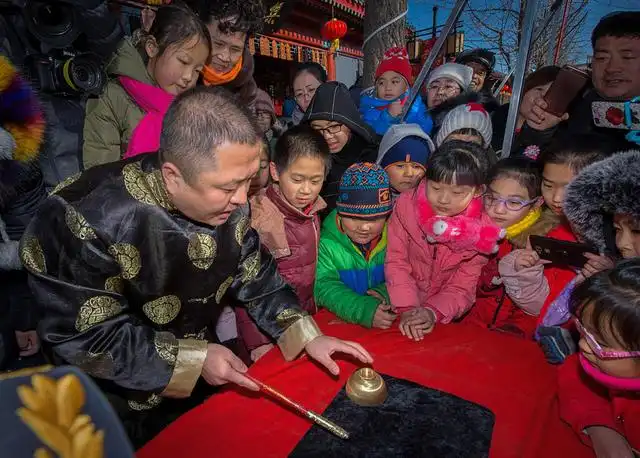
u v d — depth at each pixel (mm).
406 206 1564
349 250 1561
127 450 406
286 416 934
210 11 1611
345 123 1926
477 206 1447
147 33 1528
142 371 983
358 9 8703
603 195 1039
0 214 1276
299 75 2932
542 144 2018
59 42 1510
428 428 903
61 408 401
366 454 835
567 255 1187
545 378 1086
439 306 1428
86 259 918
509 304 1564
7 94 1124
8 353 1390
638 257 866
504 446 865
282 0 2609
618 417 928
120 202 940
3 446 372
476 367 1126
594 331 835
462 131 1920
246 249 1201
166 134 831
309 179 1381
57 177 1491
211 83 1767
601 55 1571
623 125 1465
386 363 1145
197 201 875
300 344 1137
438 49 1964
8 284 1405
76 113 1580
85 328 941
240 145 807
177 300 1111
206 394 1472
